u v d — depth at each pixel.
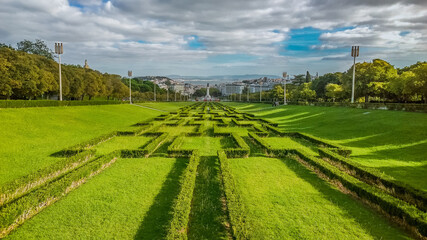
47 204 8.11
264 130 23.70
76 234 6.66
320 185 10.13
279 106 63.19
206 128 27.22
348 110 34.50
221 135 21.94
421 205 7.70
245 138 21.11
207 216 7.68
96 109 38.22
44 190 8.12
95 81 61.88
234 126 29.61
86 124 26.95
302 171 11.91
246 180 10.66
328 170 10.67
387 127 21.70
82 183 10.08
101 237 6.55
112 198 8.77
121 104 53.47
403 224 6.96
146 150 14.22
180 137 18.73
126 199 8.71
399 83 37.44
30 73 37.53
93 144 17.19
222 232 6.89
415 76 33.53
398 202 7.45
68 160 11.87
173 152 14.28
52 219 7.36
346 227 7.05
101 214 7.69
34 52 64.12
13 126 19.98
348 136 21.41
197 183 10.27
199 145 18.05
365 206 8.28
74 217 7.50
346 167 11.70
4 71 33.72
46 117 25.38
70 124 25.28
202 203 8.48
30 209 7.38
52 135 20.19
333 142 19.48
